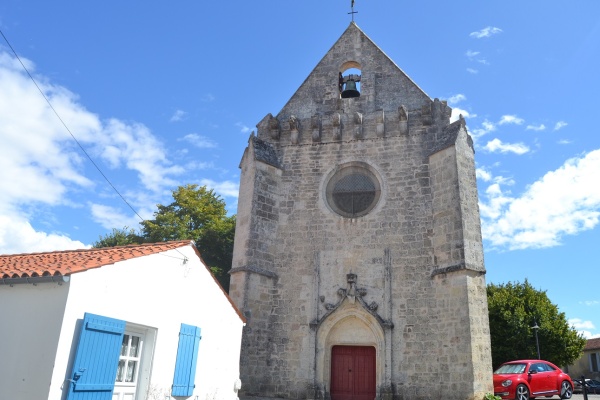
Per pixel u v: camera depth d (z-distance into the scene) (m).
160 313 11.33
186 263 12.42
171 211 41.00
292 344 19.55
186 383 11.99
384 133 22.03
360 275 19.98
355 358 19.34
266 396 18.86
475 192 20.11
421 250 19.70
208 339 13.21
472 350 17.09
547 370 20.08
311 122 23.02
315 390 18.59
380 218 20.69
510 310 36.88
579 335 39.59
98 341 9.38
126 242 41.03
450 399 17.06
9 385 8.70
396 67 23.39
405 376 18.11
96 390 9.28
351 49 24.31
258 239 20.80
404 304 19.09
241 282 19.92
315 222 21.36
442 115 21.66
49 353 8.60
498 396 17.52
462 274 18.23
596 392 42.56
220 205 42.47
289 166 22.64
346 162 22.03
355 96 24.08
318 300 19.97
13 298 9.39
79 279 9.17
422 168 20.97
